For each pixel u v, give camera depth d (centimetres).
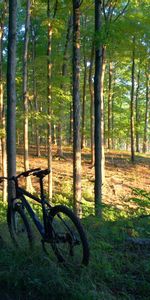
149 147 5909
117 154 3028
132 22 1134
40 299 388
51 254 456
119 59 2231
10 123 748
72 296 377
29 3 1548
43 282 400
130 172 2353
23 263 443
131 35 1160
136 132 3172
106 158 2770
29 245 480
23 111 1584
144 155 3228
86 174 2166
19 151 2875
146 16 1369
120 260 467
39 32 2230
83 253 416
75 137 1036
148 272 434
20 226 520
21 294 398
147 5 1559
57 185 1914
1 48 1620
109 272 421
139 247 517
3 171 1588
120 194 1806
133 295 394
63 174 2125
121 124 2833
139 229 550
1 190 1789
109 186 1952
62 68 2070
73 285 388
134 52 1555
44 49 2227
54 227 450
